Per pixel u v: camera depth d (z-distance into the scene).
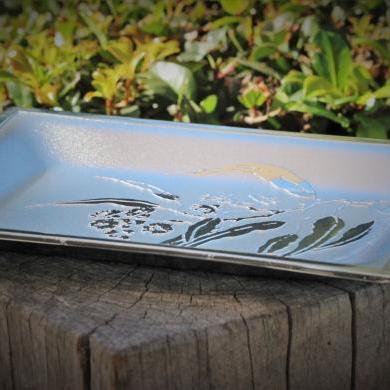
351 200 0.77
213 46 1.08
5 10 1.09
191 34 1.08
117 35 1.09
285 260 0.68
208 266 0.73
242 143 0.83
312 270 0.67
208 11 1.07
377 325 0.72
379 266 0.67
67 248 0.75
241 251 0.68
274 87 1.08
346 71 1.07
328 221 0.74
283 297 0.70
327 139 0.83
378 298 0.72
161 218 0.75
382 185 0.79
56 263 0.75
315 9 1.06
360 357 0.72
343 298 0.70
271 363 0.69
